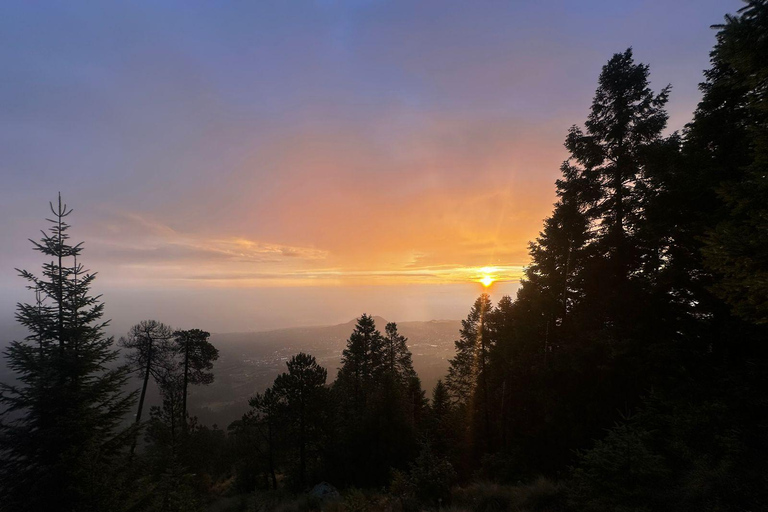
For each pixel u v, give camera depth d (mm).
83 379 9266
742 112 8664
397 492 10344
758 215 5039
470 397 27297
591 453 6746
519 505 8227
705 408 7578
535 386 15406
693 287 9594
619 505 5855
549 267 17547
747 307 5379
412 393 27344
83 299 9570
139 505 8320
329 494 15133
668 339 10172
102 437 8953
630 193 13141
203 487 22391
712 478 5836
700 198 9172
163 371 27578
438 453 20234
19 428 8031
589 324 13344
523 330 18531
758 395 7305
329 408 22125
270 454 23062
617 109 13766
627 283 11898
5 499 7562
